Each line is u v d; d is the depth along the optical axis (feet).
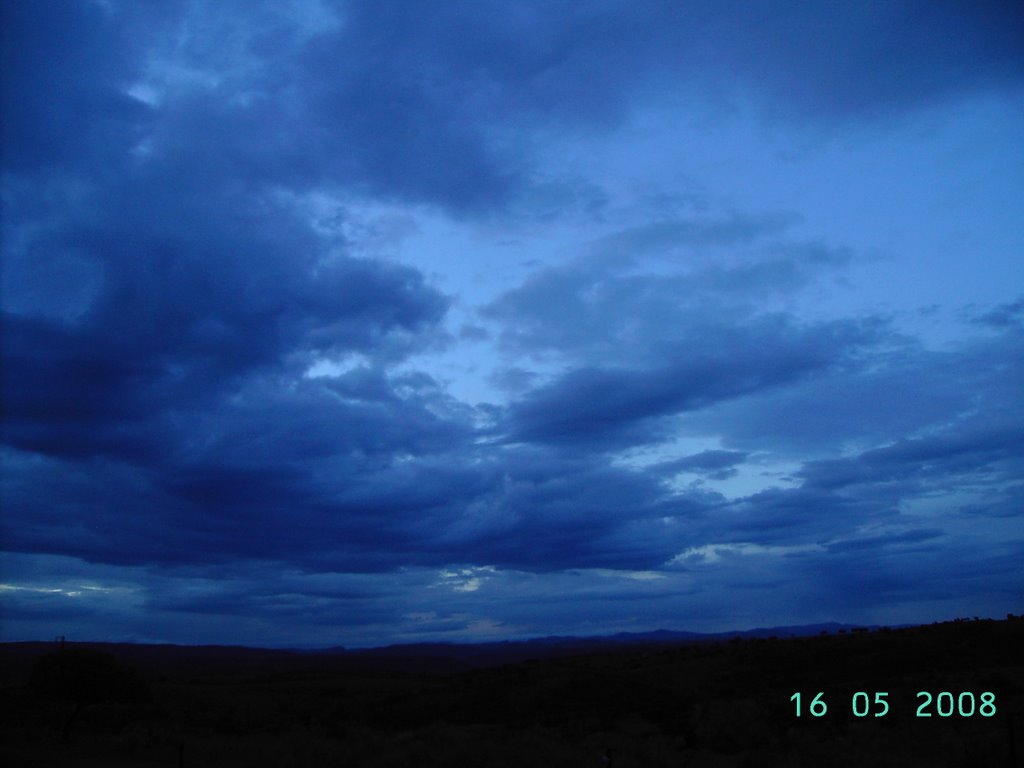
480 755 96.73
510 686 204.44
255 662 635.66
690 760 102.12
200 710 223.71
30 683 168.04
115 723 194.80
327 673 415.44
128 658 648.79
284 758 101.45
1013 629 204.95
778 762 96.78
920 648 195.42
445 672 542.98
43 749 127.03
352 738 114.93
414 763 96.12
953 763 88.74
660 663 229.66
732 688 186.50
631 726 140.26
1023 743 87.04
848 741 101.24
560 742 114.11
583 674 205.67
